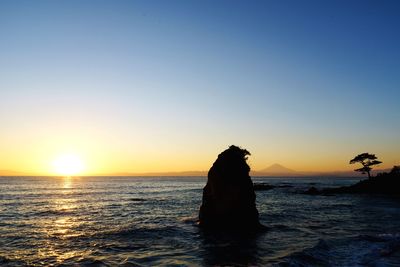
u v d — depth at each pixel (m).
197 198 65.12
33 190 87.81
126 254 20.14
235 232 27.45
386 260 18.48
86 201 57.81
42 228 29.45
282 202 58.44
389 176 85.88
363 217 37.12
